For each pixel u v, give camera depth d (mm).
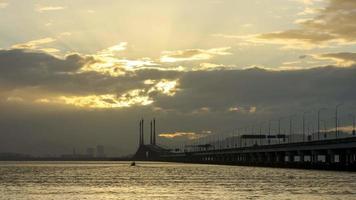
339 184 132500
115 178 181250
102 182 157250
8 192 119188
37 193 116500
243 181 154375
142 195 110875
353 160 194125
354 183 136000
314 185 130750
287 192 113812
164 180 166250
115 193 116062
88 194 113938
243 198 102750
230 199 101000
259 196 106250
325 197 103188
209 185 139125
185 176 191500
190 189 125812
